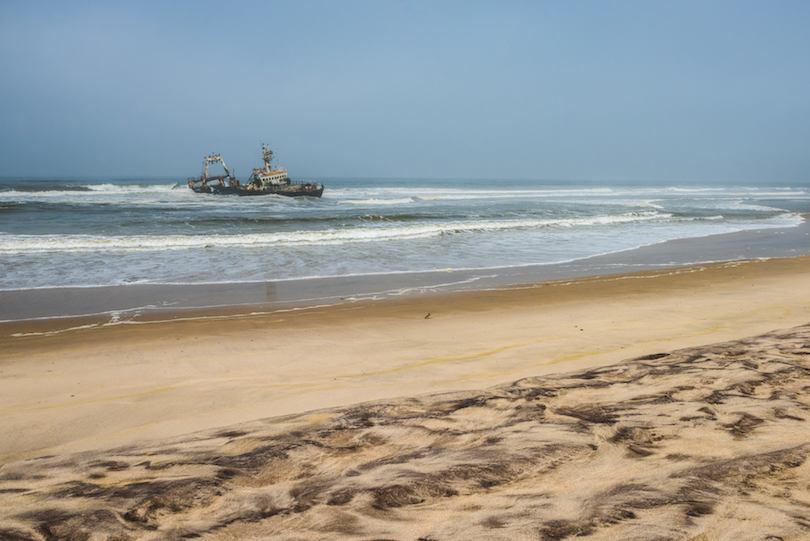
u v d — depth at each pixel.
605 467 1.99
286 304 8.80
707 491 1.77
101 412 3.86
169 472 2.10
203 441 2.47
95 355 5.76
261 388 4.38
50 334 6.87
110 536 1.61
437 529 1.62
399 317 7.73
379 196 57.22
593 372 3.46
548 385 3.16
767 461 1.97
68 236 16.75
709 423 2.38
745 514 1.62
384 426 2.54
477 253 15.07
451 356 5.37
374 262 13.40
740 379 3.03
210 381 4.69
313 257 14.07
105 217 25.66
